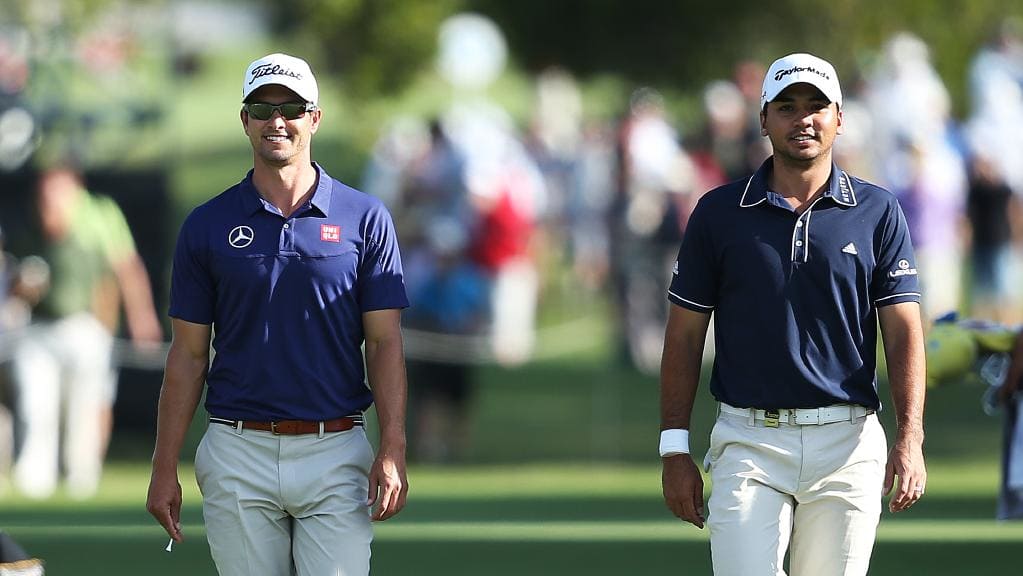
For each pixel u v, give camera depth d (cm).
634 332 7125
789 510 2442
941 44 7575
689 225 2475
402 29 7675
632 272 7119
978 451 5897
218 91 11944
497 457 6003
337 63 7925
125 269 5544
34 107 5691
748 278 2416
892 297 2420
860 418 2420
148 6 5850
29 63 5725
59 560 3938
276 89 2392
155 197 5838
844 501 2422
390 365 2428
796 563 2478
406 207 6291
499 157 6372
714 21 7481
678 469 2488
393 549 4100
